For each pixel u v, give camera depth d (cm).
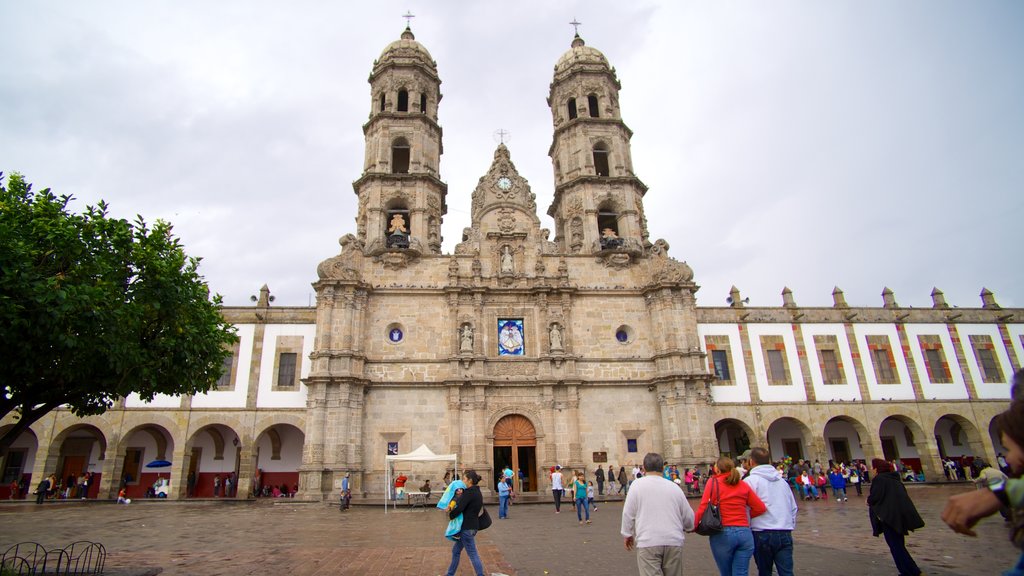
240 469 4019
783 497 902
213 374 1775
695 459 3812
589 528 2153
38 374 1259
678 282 4203
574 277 4347
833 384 4522
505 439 3928
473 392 3928
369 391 3916
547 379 3978
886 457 4759
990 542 1659
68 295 1177
